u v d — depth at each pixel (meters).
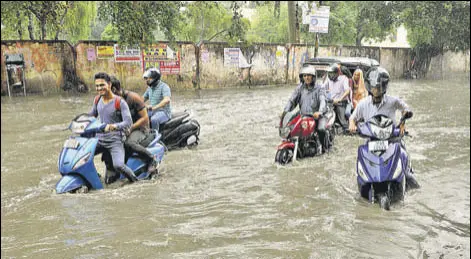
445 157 7.22
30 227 4.36
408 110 5.09
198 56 20.00
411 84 15.85
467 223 4.48
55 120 11.48
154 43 18.86
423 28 14.54
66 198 5.26
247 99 16.28
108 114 5.77
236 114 12.41
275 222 4.46
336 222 4.45
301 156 7.28
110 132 5.84
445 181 5.93
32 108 13.72
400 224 4.43
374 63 9.34
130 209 4.87
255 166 6.80
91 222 4.47
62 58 17.81
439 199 5.21
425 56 15.79
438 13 13.43
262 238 4.05
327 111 7.29
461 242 4.02
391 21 19.56
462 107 12.91
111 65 18.41
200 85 20.30
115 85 6.07
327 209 4.86
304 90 7.32
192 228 4.30
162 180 6.10
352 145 8.27
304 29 21.64
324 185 5.80
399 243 3.96
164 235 4.12
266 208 4.89
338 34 21.62
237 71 21.08
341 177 6.18
